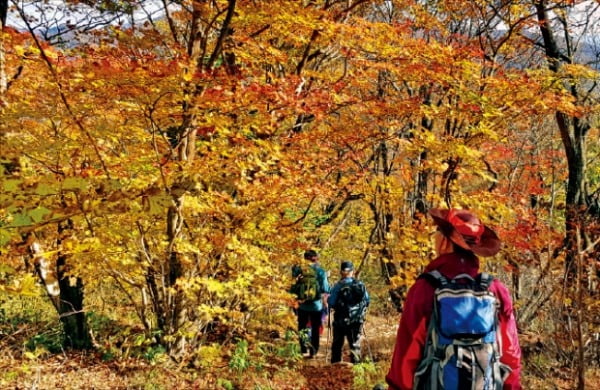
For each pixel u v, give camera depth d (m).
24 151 4.36
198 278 6.75
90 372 6.80
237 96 5.74
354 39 7.60
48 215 3.32
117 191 3.67
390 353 10.28
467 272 2.43
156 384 6.50
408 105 7.80
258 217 7.45
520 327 8.79
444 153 8.02
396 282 8.78
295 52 10.26
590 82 10.88
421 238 8.53
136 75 4.99
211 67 6.80
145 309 7.86
